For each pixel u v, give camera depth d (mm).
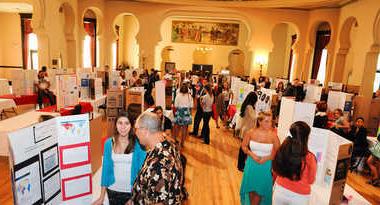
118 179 2465
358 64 9766
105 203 2516
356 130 5910
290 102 4211
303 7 12562
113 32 13812
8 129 4062
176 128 6527
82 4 12406
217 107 8883
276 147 3303
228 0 12984
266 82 11391
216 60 20250
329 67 12094
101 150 3596
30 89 7602
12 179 1716
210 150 6609
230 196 4352
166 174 1734
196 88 10688
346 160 2643
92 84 7441
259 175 3279
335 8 11797
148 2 13602
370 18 9008
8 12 14523
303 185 2717
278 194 2854
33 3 9664
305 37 13398
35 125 1900
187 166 5504
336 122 6211
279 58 19141
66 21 11836
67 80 5680
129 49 19641
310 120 4043
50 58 10289
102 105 8359
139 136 1908
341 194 2715
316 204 2725
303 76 13547
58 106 5496
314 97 8727
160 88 6273
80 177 2400
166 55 20391
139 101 6773
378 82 10281
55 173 2174
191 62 20328
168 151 1826
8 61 15031
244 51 19906
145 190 1767
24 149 1790
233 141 7484
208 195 4344
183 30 20016
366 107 7883
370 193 4895
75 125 2312
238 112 7617
